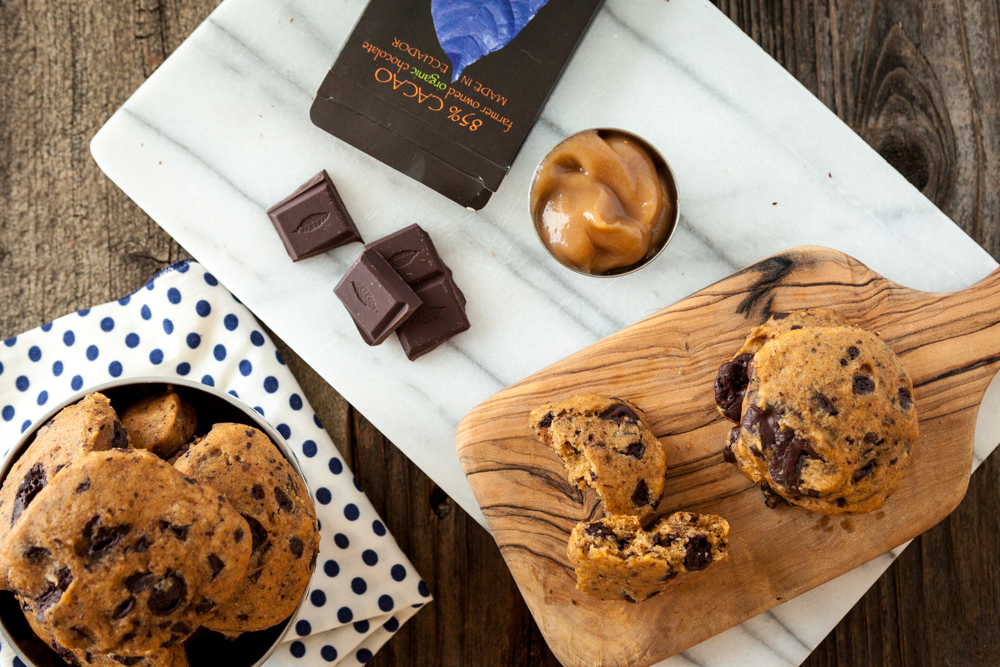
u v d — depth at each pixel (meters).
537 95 0.50
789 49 0.53
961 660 0.53
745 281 0.49
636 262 0.50
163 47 0.53
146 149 0.52
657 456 0.48
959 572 0.53
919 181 0.53
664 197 0.50
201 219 0.52
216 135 0.52
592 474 0.47
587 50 0.51
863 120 0.53
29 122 0.53
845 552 0.49
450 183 0.51
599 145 0.49
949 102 0.53
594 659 0.49
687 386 0.49
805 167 0.52
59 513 0.41
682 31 0.51
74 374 0.51
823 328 0.47
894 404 0.46
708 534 0.46
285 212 0.51
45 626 0.41
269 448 0.45
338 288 0.50
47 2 0.53
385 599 0.51
